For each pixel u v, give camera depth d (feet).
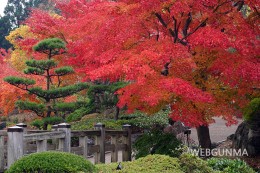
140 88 29.30
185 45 32.96
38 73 47.11
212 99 28.07
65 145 27.73
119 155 47.55
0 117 81.35
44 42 45.88
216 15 31.09
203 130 36.27
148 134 34.99
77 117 57.82
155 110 32.83
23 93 50.65
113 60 30.60
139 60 27.55
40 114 49.26
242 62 28.37
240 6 33.65
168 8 30.83
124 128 38.63
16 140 23.09
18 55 79.56
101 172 18.20
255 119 37.42
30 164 17.89
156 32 34.24
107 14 31.27
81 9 52.70
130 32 30.07
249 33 29.35
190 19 33.65
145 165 19.83
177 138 35.17
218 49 29.73
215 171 23.15
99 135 33.09
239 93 31.32
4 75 59.47
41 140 25.30
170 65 30.81
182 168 20.49
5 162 26.02
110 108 60.23
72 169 17.80
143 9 29.66
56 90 46.29
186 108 30.42
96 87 52.13
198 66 30.71
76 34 44.68
